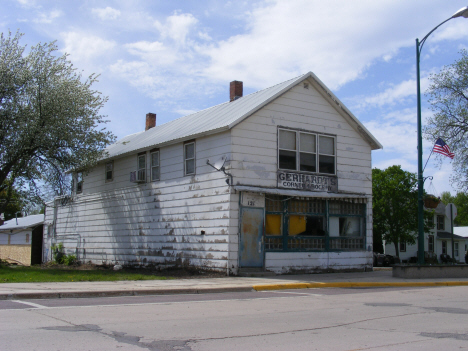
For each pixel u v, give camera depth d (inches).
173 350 241.6
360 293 528.7
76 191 1140.5
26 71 872.9
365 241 824.9
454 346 259.1
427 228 1614.2
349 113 812.6
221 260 689.6
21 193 963.3
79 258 1098.1
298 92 771.4
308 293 526.0
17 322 309.1
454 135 1378.0
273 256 721.0
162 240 827.4
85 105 943.0
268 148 729.0
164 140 829.2
